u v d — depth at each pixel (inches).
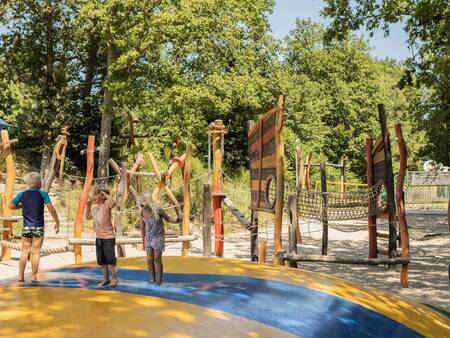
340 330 131.0
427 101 1176.2
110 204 184.5
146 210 158.2
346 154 2080.5
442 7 570.3
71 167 1227.2
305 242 762.2
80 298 128.9
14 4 1218.6
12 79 1312.7
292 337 119.3
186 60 1206.9
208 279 159.3
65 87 1306.6
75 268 182.4
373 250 539.2
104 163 1131.9
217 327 116.0
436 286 438.9
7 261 563.8
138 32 999.6
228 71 1453.0
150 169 977.5
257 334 116.6
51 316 112.9
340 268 537.0
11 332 103.0
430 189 1533.0
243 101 1282.0
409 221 1048.8
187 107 1089.4
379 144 501.7
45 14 1235.9
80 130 1307.8
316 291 156.6
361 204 498.3
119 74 1058.1
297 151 862.5
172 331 109.4
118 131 1304.1
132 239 484.4
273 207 411.5
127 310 119.3
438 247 705.0
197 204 886.4
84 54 1400.1
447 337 153.3
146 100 1063.6
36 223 243.9
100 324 108.7
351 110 2057.1
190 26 1034.1
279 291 150.4
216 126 549.3
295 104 1769.2
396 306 165.5
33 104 1309.1
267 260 562.3
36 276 167.9
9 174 582.2
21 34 1267.2
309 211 461.7
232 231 875.4
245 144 1531.7
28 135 1231.5
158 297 133.3
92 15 1003.9
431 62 641.6
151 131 1079.0
